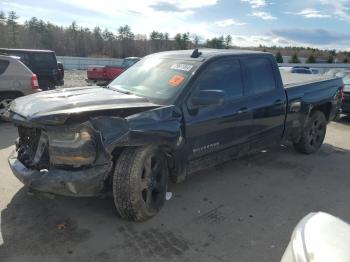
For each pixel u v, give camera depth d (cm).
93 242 334
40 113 333
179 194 450
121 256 315
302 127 607
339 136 843
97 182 329
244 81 485
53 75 1402
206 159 441
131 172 345
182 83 413
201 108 419
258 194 461
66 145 329
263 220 391
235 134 470
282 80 590
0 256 309
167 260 311
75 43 7894
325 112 675
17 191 436
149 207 372
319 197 460
